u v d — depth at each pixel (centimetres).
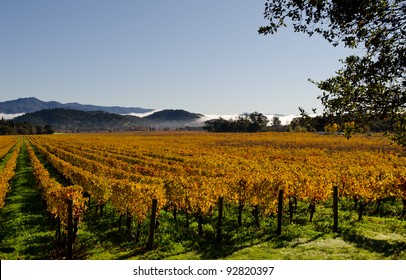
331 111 820
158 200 1481
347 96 786
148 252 1235
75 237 1348
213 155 4075
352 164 2797
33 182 2842
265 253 1189
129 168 2889
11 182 2912
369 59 765
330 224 1531
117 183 1605
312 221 1597
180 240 1358
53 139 10819
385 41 730
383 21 724
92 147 6184
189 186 1568
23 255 1255
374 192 1636
